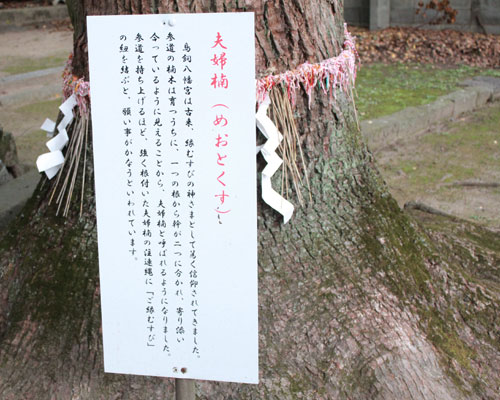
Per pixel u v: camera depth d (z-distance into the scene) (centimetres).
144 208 168
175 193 166
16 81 797
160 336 175
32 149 584
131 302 174
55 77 833
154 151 164
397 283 227
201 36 155
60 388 209
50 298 224
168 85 160
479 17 938
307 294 214
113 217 170
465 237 312
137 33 158
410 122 602
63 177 232
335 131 225
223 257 167
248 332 171
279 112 204
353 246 226
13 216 396
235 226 165
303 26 204
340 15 228
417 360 211
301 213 219
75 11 219
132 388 207
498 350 229
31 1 1367
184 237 168
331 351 207
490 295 245
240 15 153
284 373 204
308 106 214
